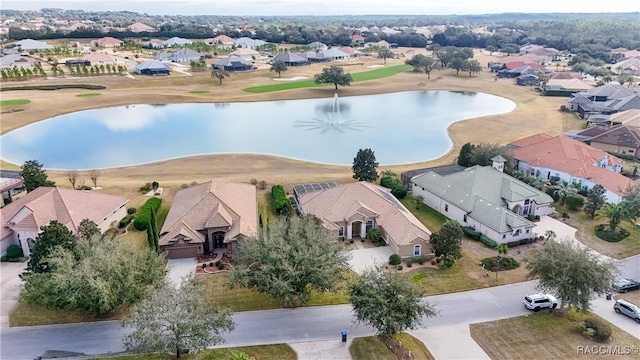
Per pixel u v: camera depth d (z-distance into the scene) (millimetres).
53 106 144000
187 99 162125
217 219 60969
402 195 78625
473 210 67812
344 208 66375
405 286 43750
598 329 45094
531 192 72000
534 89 187625
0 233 59031
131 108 150500
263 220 69312
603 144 105312
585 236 66562
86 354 42312
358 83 195500
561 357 42719
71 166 93938
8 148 106125
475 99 171875
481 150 86812
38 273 48125
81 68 196250
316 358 42188
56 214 61062
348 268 51531
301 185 79312
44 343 43750
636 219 71000
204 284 53938
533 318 48375
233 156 100625
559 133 119688
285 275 46562
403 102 165375
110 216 66688
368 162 80500
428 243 60312
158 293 40969
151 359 41438
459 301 51312
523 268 57969
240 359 35625
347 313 49031
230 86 184375
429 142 113250
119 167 93188
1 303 49938
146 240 63812
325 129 125312
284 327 46625
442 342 44812
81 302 44344
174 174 89062
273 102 163000
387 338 44312
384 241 64188
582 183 81812
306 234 51969
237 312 48938
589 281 45281
